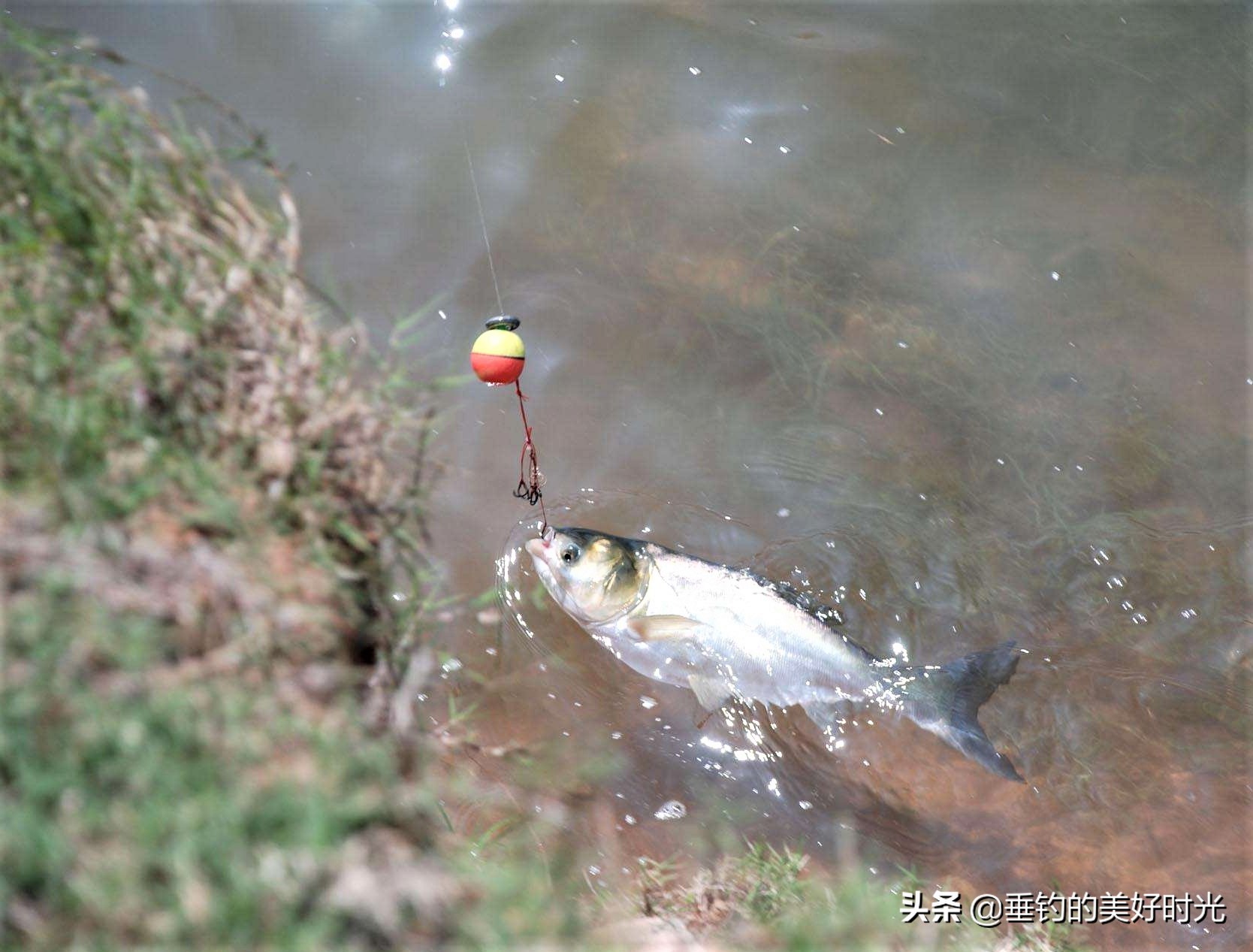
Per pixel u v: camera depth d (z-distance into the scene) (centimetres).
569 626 511
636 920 316
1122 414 660
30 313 281
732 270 702
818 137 799
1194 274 753
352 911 215
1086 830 445
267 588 261
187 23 784
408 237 683
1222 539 581
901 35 888
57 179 300
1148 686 506
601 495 573
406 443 346
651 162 759
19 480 256
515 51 817
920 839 439
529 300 660
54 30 344
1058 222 775
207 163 335
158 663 237
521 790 396
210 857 210
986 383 668
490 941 225
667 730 475
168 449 273
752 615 487
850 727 477
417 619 310
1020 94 861
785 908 343
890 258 732
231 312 307
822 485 595
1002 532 583
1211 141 851
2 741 212
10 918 200
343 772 236
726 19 873
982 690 477
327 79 769
